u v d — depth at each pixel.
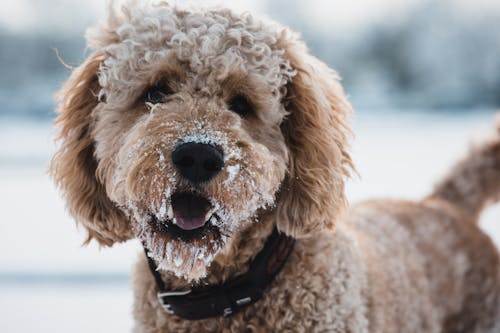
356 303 2.91
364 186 11.49
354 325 2.85
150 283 2.97
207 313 2.78
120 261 6.96
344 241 3.10
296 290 2.82
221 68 2.77
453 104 43.47
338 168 3.04
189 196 2.56
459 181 4.56
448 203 4.48
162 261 2.61
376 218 3.78
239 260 2.79
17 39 48.25
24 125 31.59
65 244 7.89
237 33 2.87
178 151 2.44
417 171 13.42
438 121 32.59
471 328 4.01
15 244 7.87
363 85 49.88
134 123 2.81
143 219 2.60
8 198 11.63
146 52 2.85
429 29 46.81
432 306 3.64
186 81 2.81
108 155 2.84
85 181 3.05
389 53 50.28
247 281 2.79
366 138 21.72
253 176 2.56
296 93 3.05
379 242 3.53
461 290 3.92
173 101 2.75
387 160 15.47
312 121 3.01
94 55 3.09
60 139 3.14
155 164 2.47
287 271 2.85
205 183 2.47
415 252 3.69
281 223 2.86
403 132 24.73
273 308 2.81
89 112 3.08
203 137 2.49
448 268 3.85
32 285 6.14
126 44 2.92
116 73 2.88
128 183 2.51
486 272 4.10
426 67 45.53
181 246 2.55
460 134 23.11
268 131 2.90
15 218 9.73
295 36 3.22
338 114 3.33
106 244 3.19
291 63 3.07
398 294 3.31
